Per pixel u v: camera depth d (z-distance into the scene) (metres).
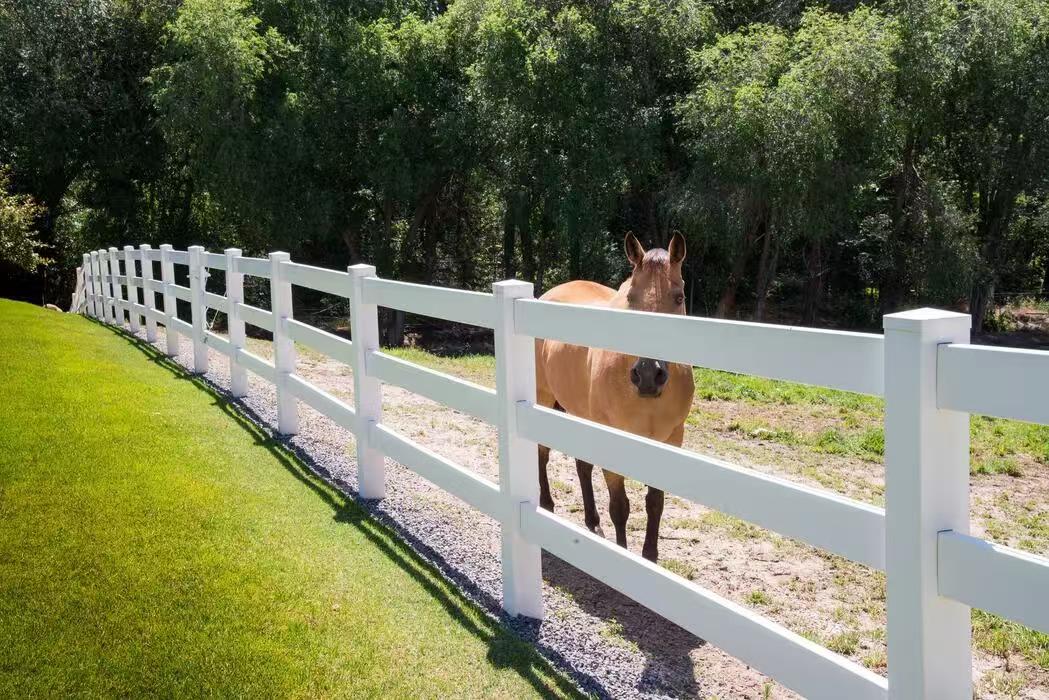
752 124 19.23
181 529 3.95
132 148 26.92
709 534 4.85
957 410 1.78
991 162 23.25
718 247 23.17
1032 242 31.55
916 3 20.52
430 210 26.81
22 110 25.17
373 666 2.91
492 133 22.91
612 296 5.05
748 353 2.35
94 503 4.19
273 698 2.64
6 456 4.91
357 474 5.27
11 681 2.62
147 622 3.03
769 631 2.29
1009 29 20.64
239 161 21.86
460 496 3.93
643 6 21.78
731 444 7.30
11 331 10.38
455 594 3.68
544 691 2.87
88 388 7.20
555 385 4.92
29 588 3.23
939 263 22.30
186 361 9.92
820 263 26.16
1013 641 3.52
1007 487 6.12
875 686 1.97
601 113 22.00
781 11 23.73
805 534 2.19
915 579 1.85
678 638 3.47
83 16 25.98
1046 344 24.08
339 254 28.36
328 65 23.42
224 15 21.84
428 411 8.16
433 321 27.44
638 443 2.80
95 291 15.33
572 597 3.87
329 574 3.66
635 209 26.16
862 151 20.52
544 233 24.16
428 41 23.36
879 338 1.94
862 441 7.19
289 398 6.43
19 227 22.67
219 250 28.62
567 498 5.58
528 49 21.89
